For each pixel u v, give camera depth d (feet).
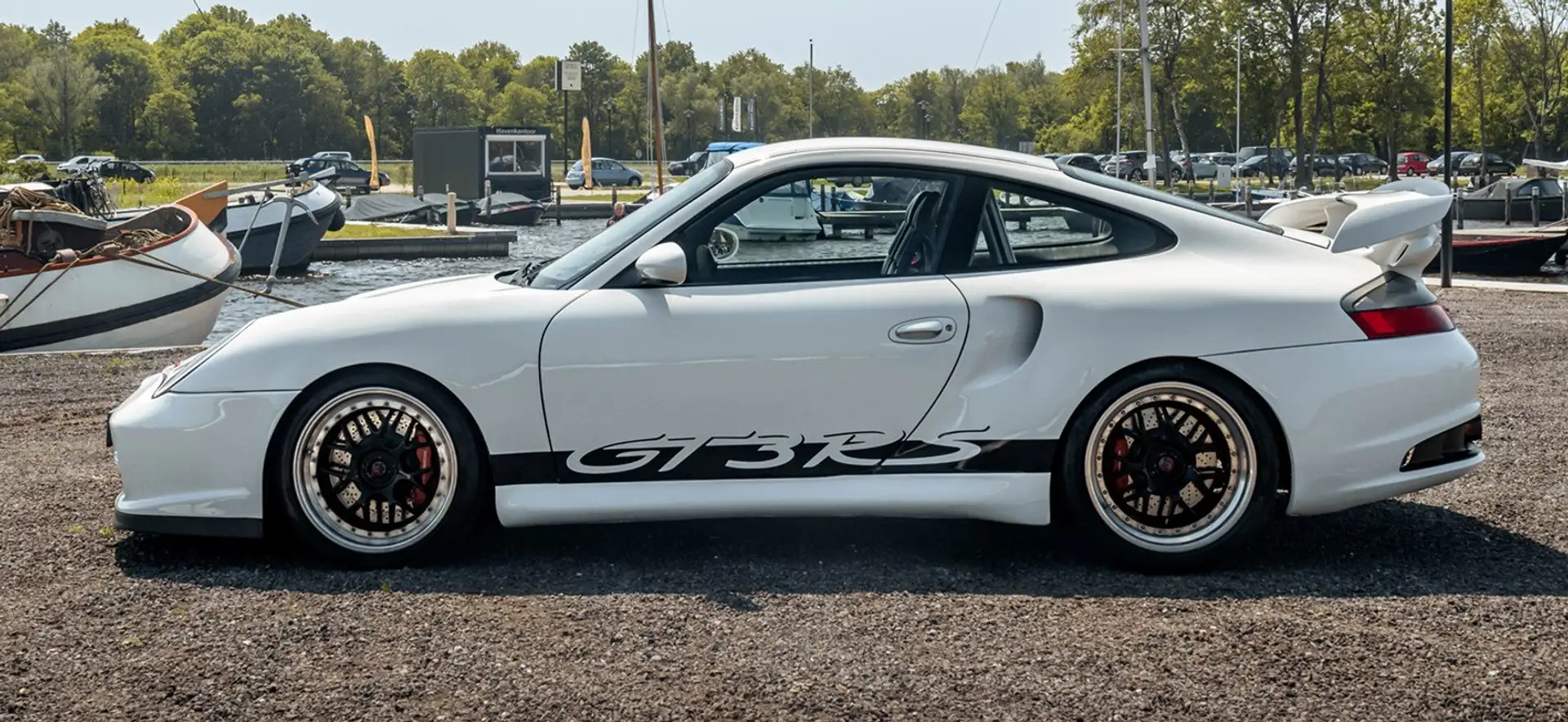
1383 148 258.37
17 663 10.62
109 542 14.34
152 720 9.51
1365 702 9.73
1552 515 15.25
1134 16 189.47
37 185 53.21
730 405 13.05
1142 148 245.86
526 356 13.03
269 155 423.23
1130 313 12.98
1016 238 13.53
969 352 13.08
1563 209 109.91
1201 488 13.14
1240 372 12.90
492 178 147.13
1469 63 172.76
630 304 13.20
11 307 42.73
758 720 9.45
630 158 415.44
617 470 13.20
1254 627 11.35
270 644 11.03
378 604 12.11
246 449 13.16
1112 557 13.19
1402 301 13.34
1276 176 218.38
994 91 367.25
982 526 14.87
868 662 10.56
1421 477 13.23
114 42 403.13
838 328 13.02
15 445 20.31
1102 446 13.08
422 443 13.26
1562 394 23.59
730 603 12.09
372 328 13.16
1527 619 11.62
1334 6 181.27
